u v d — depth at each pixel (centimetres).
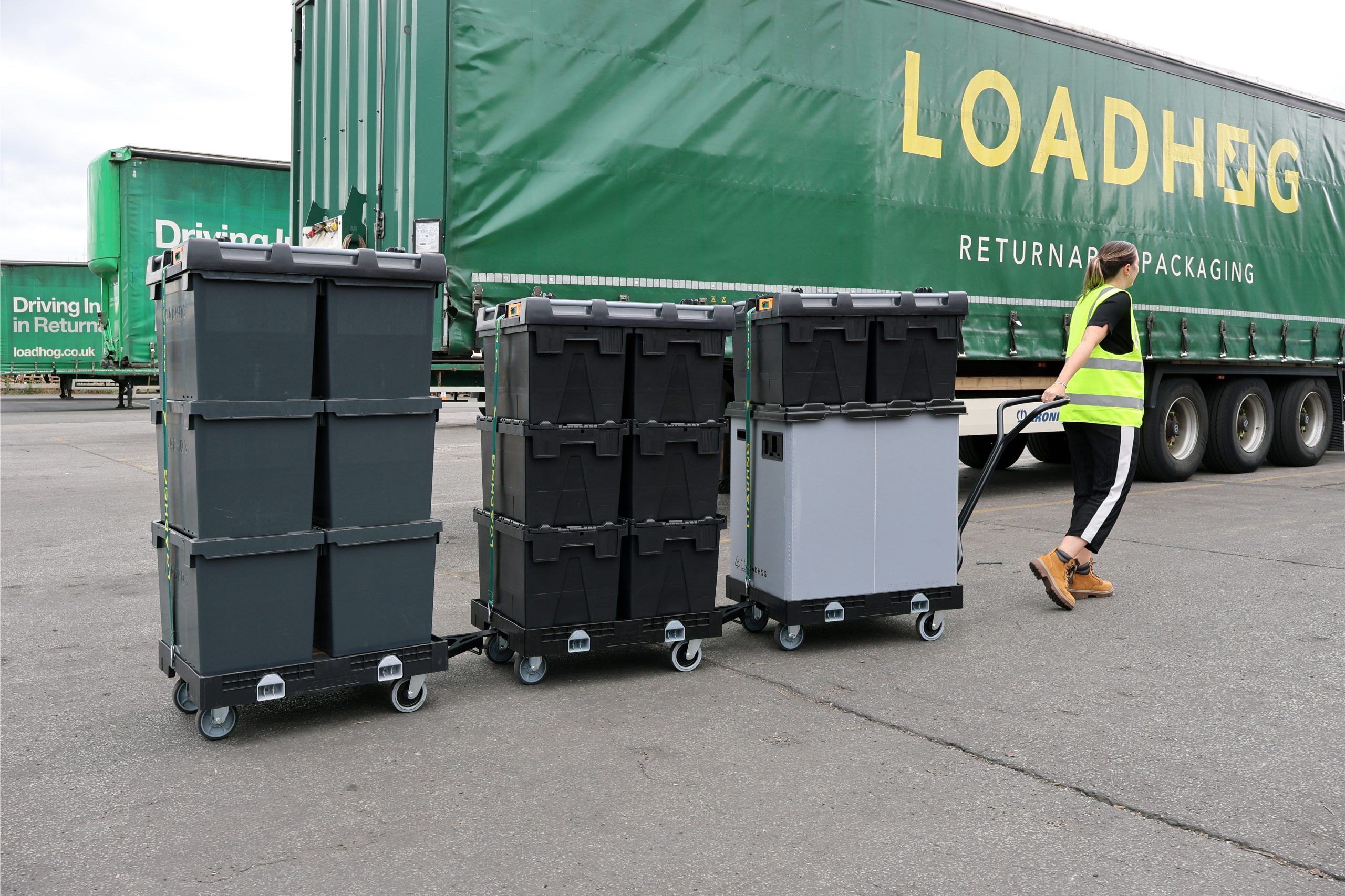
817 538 464
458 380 1027
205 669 353
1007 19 934
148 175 1956
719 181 769
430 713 388
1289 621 519
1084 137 998
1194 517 848
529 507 414
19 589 607
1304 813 299
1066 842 281
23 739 360
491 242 677
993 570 645
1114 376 538
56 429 1947
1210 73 1110
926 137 884
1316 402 1280
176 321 362
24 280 2891
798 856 273
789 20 798
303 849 277
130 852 276
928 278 892
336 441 367
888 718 380
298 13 852
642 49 729
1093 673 436
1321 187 1243
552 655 442
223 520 351
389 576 381
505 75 677
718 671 443
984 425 991
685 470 438
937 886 257
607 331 418
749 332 485
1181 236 1086
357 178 763
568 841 282
